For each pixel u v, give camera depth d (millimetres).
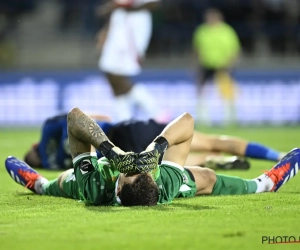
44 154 32219
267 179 22344
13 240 14750
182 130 19062
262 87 74000
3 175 30922
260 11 81375
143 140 25672
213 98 73500
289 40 81062
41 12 85250
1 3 84312
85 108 73688
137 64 53562
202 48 68500
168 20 80875
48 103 73875
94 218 17219
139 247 13836
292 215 17438
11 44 81000
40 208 19500
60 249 13797
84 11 83875
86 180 19078
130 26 52812
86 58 82250
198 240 14438
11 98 74250
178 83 74125
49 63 82312
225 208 18625
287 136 56094
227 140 31031
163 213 17719
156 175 19000
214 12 68562
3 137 59312
